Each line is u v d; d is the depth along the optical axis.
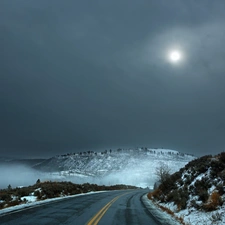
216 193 12.50
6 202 17.44
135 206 18.56
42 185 28.91
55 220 10.09
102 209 15.09
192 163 23.94
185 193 16.70
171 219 12.61
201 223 10.73
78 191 32.81
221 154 18.75
